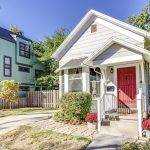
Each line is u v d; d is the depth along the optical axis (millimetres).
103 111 10555
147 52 9953
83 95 11523
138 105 8914
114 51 11000
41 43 29438
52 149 7629
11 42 25750
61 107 12367
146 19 21250
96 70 13594
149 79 12617
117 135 9016
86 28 15242
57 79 26625
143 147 5945
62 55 16531
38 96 25000
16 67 26250
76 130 9992
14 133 9922
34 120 13062
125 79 12359
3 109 21531
